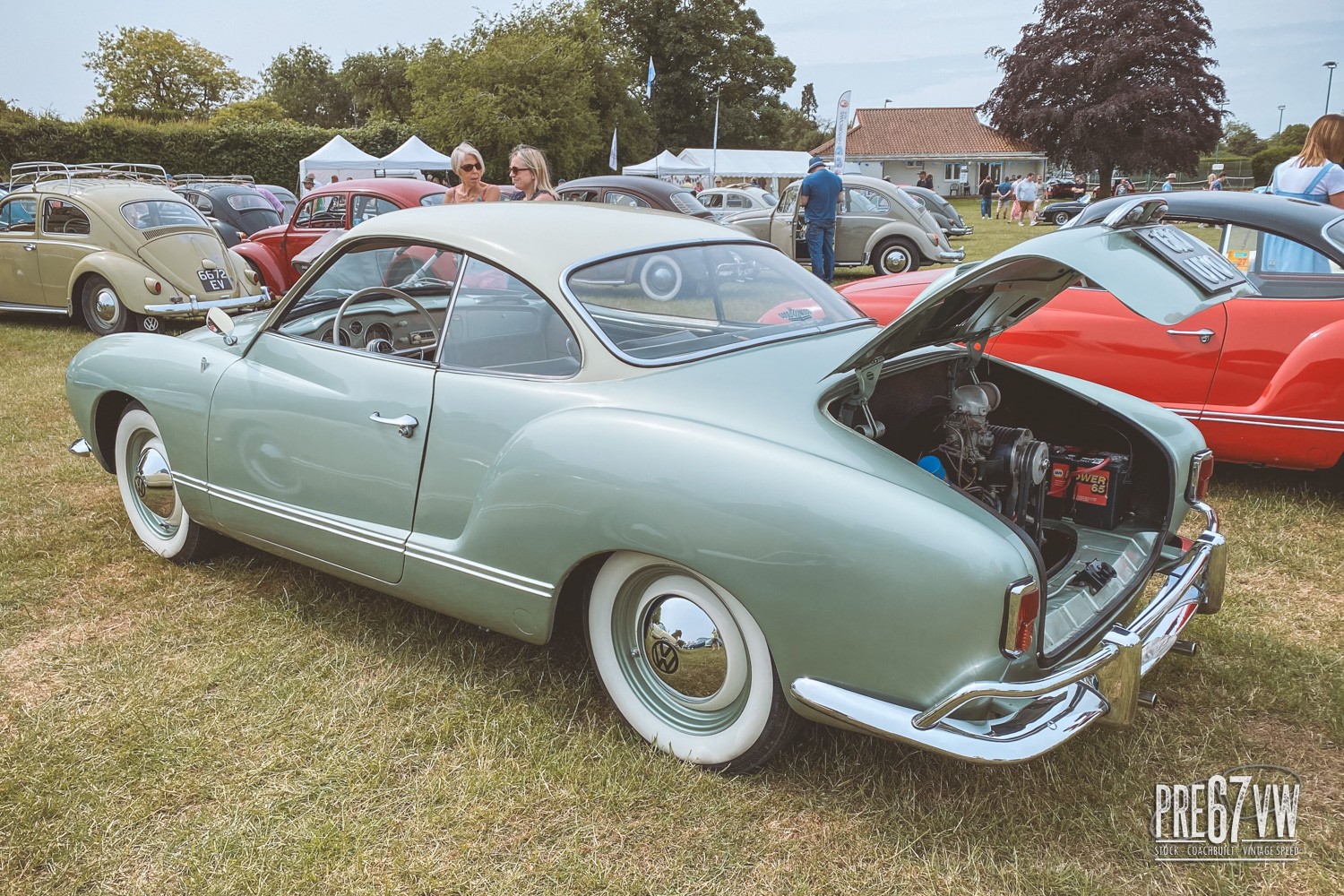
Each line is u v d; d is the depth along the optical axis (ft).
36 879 6.79
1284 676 9.23
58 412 20.49
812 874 6.73
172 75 212.64
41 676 9.53
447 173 98.89
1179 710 8.75
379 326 10.41
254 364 10.33
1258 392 13.34
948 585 6.08
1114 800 7.43
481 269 8.76
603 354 7.97
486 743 8.25
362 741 8.32
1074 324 14.52
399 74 210.59
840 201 45.98
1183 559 8.41
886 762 7.89
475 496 8.30
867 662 6.46
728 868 6.81
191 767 8.00
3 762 8.07
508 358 8.48
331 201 34.04
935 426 8.57
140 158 99.96
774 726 7.29
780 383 7.60
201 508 11.09
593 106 144.15
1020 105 158.81
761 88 197.98
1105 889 6.56
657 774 7.72
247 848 7.02
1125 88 149.28
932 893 6.53
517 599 8.14
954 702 6.09
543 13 141.28
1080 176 143.43
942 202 64.90
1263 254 13.57
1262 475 15.28
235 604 11.05
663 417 7.41
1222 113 150.10
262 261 35.17
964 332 8.56
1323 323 12.92
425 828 7.24
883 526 6.30
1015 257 6.57
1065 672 6.18
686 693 7.76
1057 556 8.71
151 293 30.68
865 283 17.37
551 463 7.63
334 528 9.52
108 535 13.28
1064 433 9.53
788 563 6.56
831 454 6.81
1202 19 150.51
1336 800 7.50
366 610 10.80
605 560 7.87
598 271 8.53
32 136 94.79
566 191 44.37
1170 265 6.97
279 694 9.09
